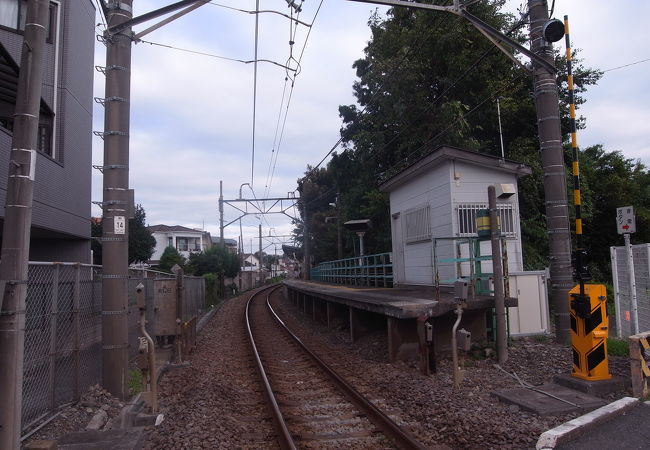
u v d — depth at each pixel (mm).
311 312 21156
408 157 19781
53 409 6344
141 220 36719
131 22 7734
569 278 9422
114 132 7836
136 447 5387
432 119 19312
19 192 4336
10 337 4152
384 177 23375
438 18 18281
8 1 12914
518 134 19172
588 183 21328
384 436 5848
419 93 19469
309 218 44562
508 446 5102
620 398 6418
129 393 7730
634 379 6242
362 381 8531
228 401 7555
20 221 4320
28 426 5652
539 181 17094
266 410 7129
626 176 24250
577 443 4902
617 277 10438
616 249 10562
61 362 7008
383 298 11102
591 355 6801
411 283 14539
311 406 7223
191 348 12570
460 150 11648
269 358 11586
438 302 9172
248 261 100688
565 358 8453
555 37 8523
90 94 17094
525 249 16406
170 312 12617
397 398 7293
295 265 74938
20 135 4395
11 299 4199
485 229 9391
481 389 7328
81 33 16047
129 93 8031
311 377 9273
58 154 14352
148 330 12500
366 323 13023
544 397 6492
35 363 6199
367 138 22156
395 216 15977
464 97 19531
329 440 5746
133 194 8016
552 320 13266
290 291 31219
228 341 15023
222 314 25078
